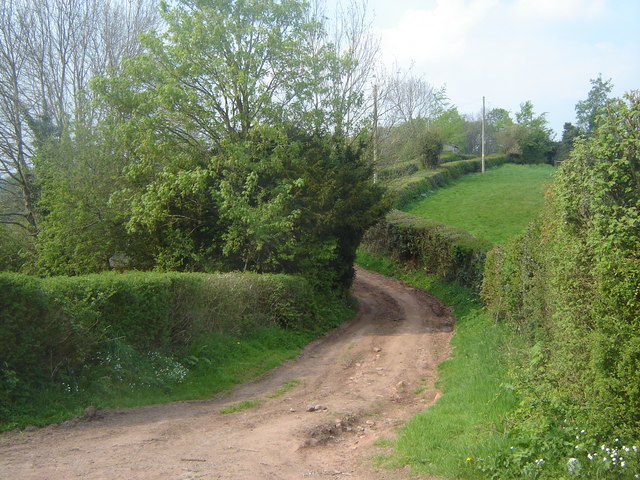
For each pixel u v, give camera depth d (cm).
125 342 1023
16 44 2506
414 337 1681
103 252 1934
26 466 597
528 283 1065
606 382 571
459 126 6900
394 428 836
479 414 795
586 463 549
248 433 791
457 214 3784
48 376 853
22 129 2550
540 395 704
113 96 1897
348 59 2189
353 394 1067
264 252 1878
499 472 577
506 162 6706
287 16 2089
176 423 823
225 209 1752
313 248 1927
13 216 2658
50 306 857
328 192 1866
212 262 1892
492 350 1186
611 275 580
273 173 1917
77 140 2048
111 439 723
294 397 1040
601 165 621
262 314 1572
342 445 761
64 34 2697
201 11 1944
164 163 1917
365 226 2080
